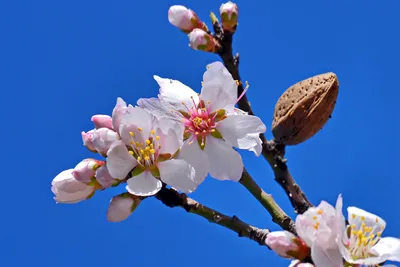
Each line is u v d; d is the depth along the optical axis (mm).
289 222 541
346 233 514
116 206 530
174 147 532
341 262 503
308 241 507
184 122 542
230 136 541
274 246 512
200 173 535
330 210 505
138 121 532
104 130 530
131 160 530
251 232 533
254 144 540
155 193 527
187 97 547
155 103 543
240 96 558
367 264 508
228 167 537
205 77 547
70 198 536
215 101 545
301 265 508
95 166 533
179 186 529
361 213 525
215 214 537
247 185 544
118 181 531
